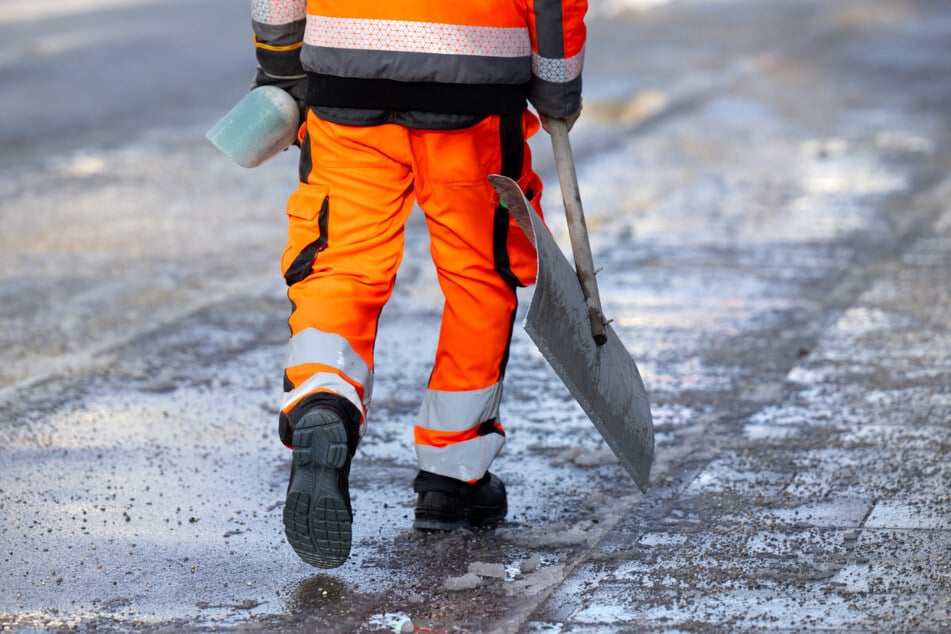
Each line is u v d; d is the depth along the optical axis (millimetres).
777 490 11406
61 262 19844
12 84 36906
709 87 35531
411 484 11766
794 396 13805
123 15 52594
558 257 9828
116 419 13367
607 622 9141
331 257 9773
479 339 10383
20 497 11430
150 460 12312
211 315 17125
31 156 27938
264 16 10219
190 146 28891
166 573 10039
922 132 29156
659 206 22906
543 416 13398
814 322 16312
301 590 9750
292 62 10375
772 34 45469
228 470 12094
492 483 10938
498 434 10781
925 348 15219
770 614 9188
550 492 11570
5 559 10258
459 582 9719
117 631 9172
